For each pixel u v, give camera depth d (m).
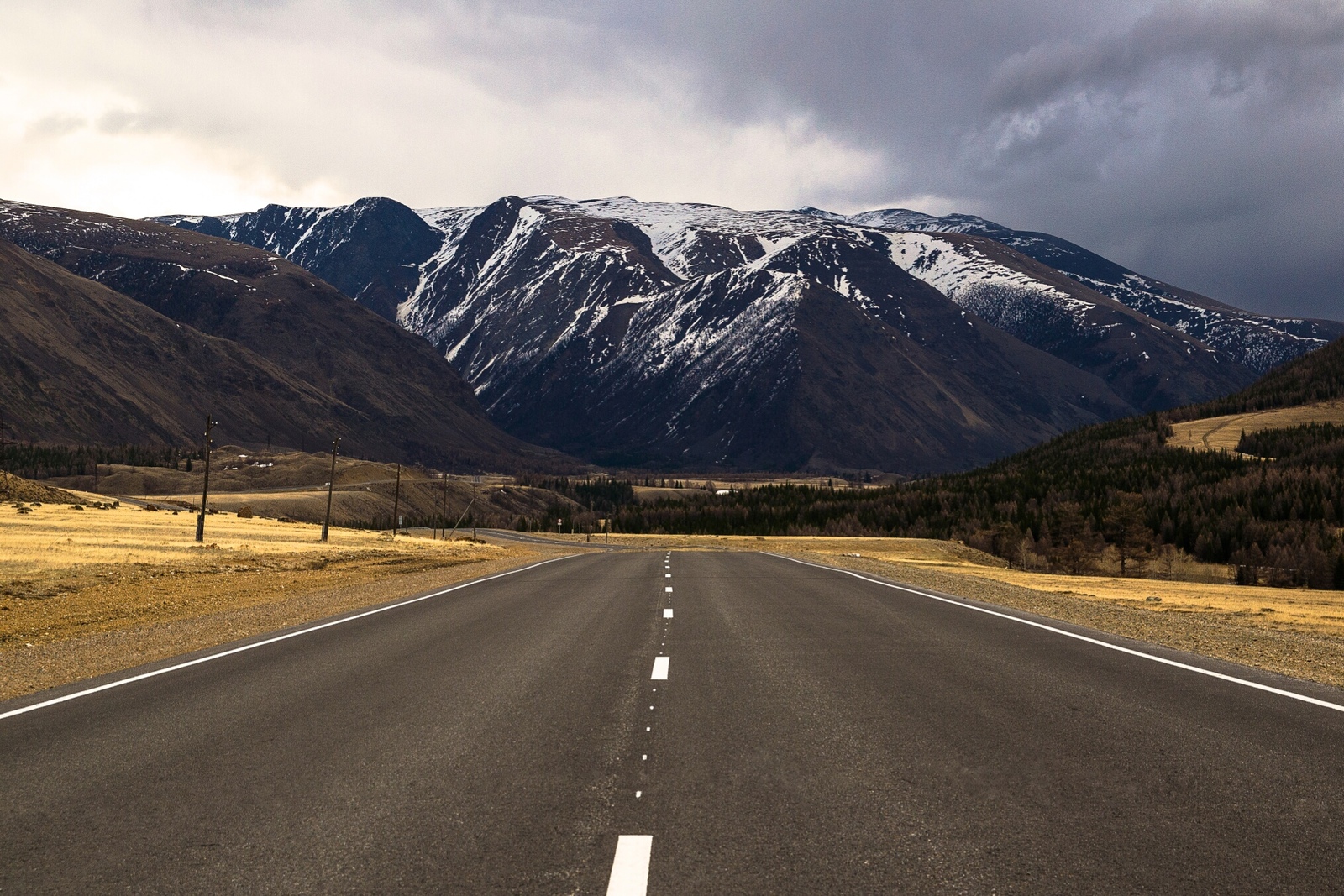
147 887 4.59
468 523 195.88
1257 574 102.69
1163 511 132.88
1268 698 9.26
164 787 6.28
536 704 8.99
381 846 5.13
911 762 6.78
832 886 4.53
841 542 112.44
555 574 33.00
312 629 15.56
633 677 10.52
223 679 10.60
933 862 4.83
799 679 10.38
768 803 5.85
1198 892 4.44
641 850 5.03
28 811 5.79
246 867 4.84
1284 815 5.58
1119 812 5.63
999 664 11.43
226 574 31.66
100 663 12.30
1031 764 6.74
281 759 6.98
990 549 124.56
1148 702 9.02
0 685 10.69
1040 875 4.65
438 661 11.84
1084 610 20.38
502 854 4.99
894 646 13.12
